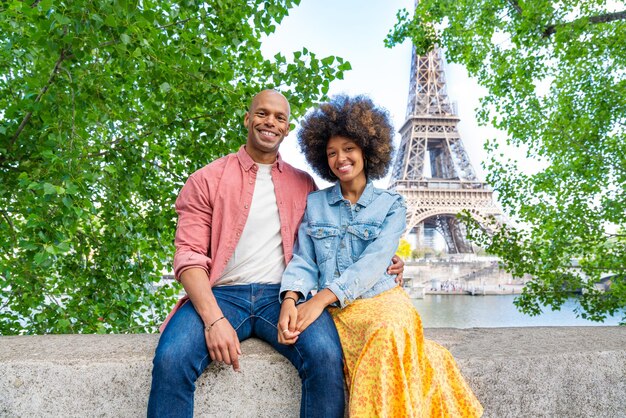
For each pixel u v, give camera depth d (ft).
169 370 5.83
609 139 32.14
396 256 7.99
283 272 7.56
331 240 7.59
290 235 7.84
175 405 5.83
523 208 34.55
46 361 6.72
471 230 35.06
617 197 31.73
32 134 14.70
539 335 9.00
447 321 123.54
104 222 19.04
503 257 34.24
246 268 7.58
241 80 19.48
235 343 6.20
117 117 17.40
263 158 8.17
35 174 13.66
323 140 8.44
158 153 18.97
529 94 34.40
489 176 35.88
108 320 19.26
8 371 6.66
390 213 7.73
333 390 6.09
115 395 6.72
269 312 7.22
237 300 7.36
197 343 6.15
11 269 15.29
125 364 6.74
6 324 17.93
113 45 12.71
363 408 5.60
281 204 7.93
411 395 5.75
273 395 6.72
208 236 7.58
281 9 15.64
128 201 19.54
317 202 8.05
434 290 210.38
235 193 7.71
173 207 19.61
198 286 6.56
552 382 7.44
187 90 17.08
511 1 31.50
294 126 15.39
